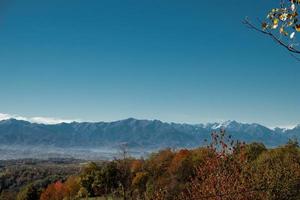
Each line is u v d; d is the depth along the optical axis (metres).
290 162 46.62
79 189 110.12
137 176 101.12
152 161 116.06
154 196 34.00
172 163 100.88
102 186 79.94
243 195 29.03
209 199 28.62
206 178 30.34
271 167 37.50
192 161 92.62
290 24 9.33
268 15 9.45
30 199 141.00
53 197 125.12
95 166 101.88
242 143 30.27
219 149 30.06
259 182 31.52
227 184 28.84
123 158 53.25
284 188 34.44
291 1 9.43
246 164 30.83
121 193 36.25
